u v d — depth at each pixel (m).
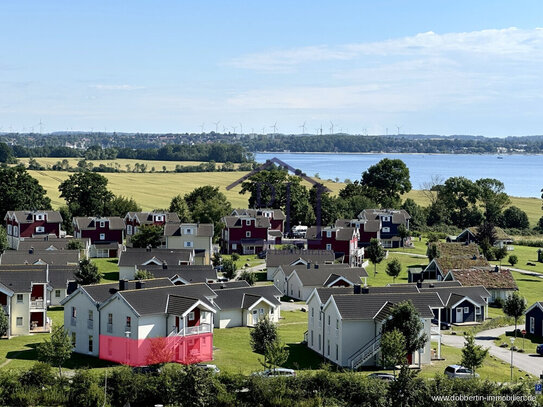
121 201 189.38
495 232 175.50
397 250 169.62
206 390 62.66
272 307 99.50
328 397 63.28
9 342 84.19
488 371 76.44
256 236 164.12
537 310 96.06
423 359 78.56
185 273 110.38
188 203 199.25
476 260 130.00
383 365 70.38
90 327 78.69
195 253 144.38
